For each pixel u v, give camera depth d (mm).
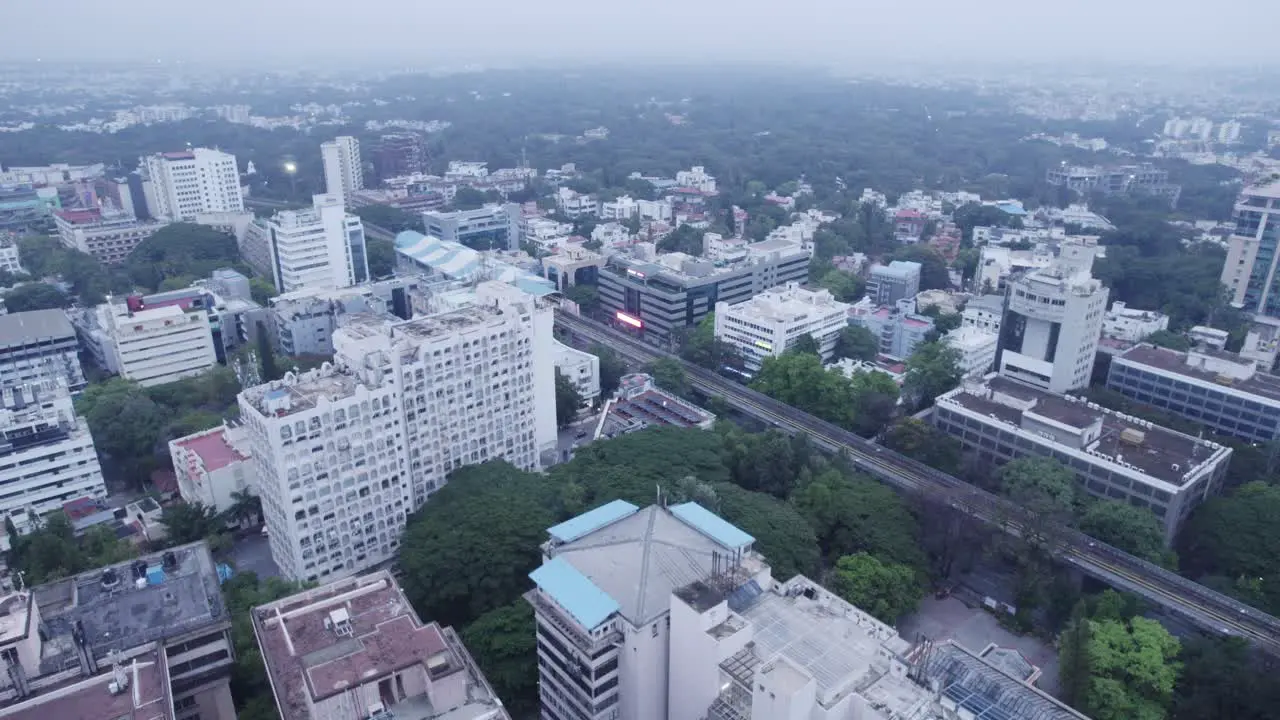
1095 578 182125
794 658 120500
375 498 192125
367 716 107000
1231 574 187750
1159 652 147500
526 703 151375
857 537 185875
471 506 181875
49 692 111500
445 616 169625
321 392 185000
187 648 133375
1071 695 144250
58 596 140125
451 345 199750
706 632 119562
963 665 116938
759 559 142250
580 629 128250
